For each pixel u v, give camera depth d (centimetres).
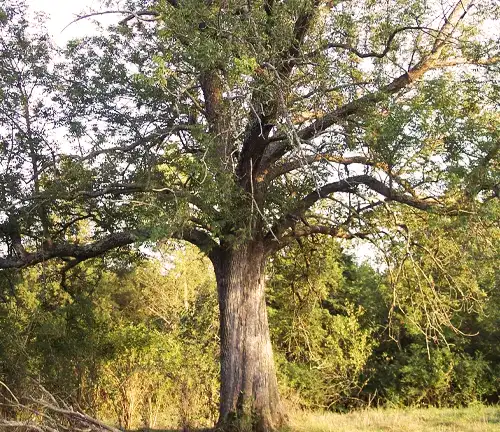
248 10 1156
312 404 2147
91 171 1328
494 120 1162
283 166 1381
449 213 1136
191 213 1172
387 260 1316
